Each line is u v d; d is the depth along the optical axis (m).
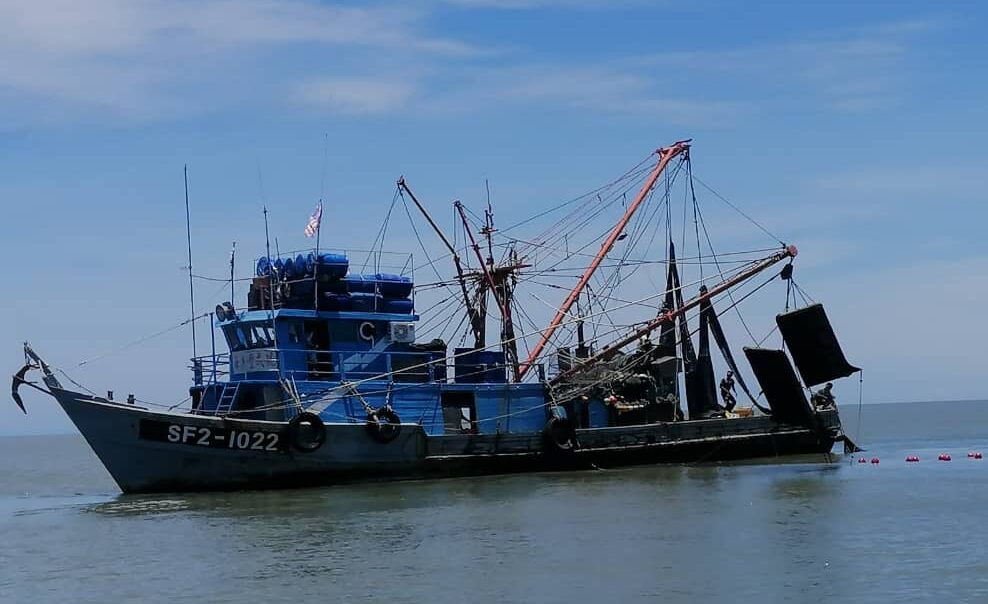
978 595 27.72
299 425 47.72
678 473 53.19
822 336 56.62
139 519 41.16
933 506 41.00
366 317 51.62
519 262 59.69
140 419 45.88
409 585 29.67
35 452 169.62
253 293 52.25
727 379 62.31
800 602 27.45
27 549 36.38
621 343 58.94
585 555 32.94
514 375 57.31
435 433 51.88
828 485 47.66
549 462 53.84
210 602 28.64
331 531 37.59
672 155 62.44
